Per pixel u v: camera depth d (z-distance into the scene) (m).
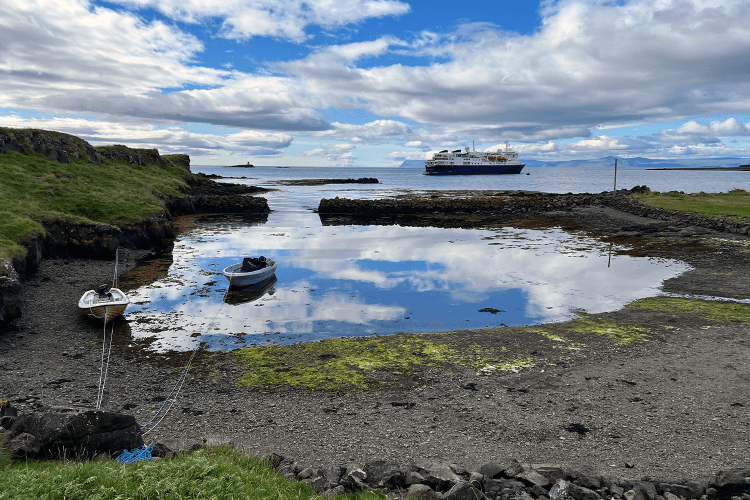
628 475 9.48
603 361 17.19
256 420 12.98
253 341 20.38
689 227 49.34
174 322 22.88
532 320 23.23
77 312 23.50
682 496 8.20
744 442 11.13
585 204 75.88
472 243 48.38
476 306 26.02
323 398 14.52
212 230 57.03
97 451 8.75
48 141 60.12
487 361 17.47
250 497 6.79
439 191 130.00
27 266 29.11
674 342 19.02
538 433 11.93
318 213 79.56
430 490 8.04
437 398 14.39
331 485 8.36
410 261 39.44
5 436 8.45
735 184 195.25
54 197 43.97
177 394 14.89
